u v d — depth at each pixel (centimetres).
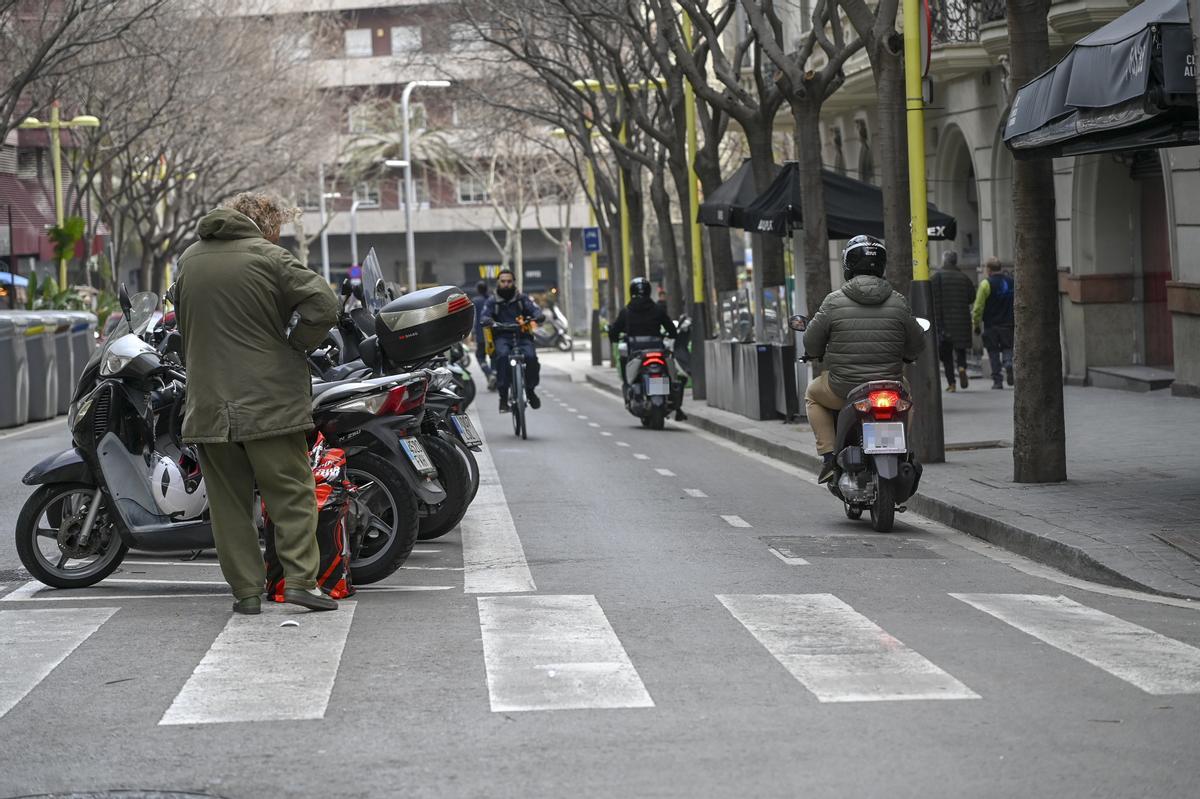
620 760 741
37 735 816
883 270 1627
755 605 1155
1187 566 1266
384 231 11744
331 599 1162
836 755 741
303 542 1138
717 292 3719
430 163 10400
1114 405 2819
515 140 9044
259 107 6150
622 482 2088
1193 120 1432
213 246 1123
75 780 732
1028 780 699
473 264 11831
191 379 1115
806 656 966
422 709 846
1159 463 1916
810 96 2672
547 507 1812
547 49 5197
